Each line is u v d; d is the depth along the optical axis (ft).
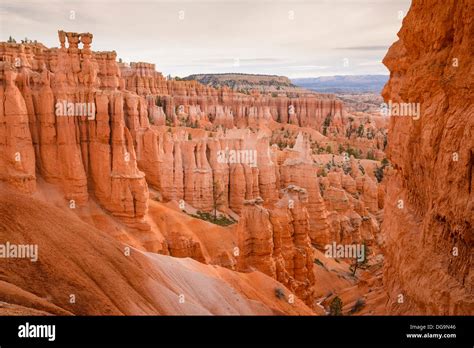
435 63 91.15
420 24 98.89
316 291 206.18
